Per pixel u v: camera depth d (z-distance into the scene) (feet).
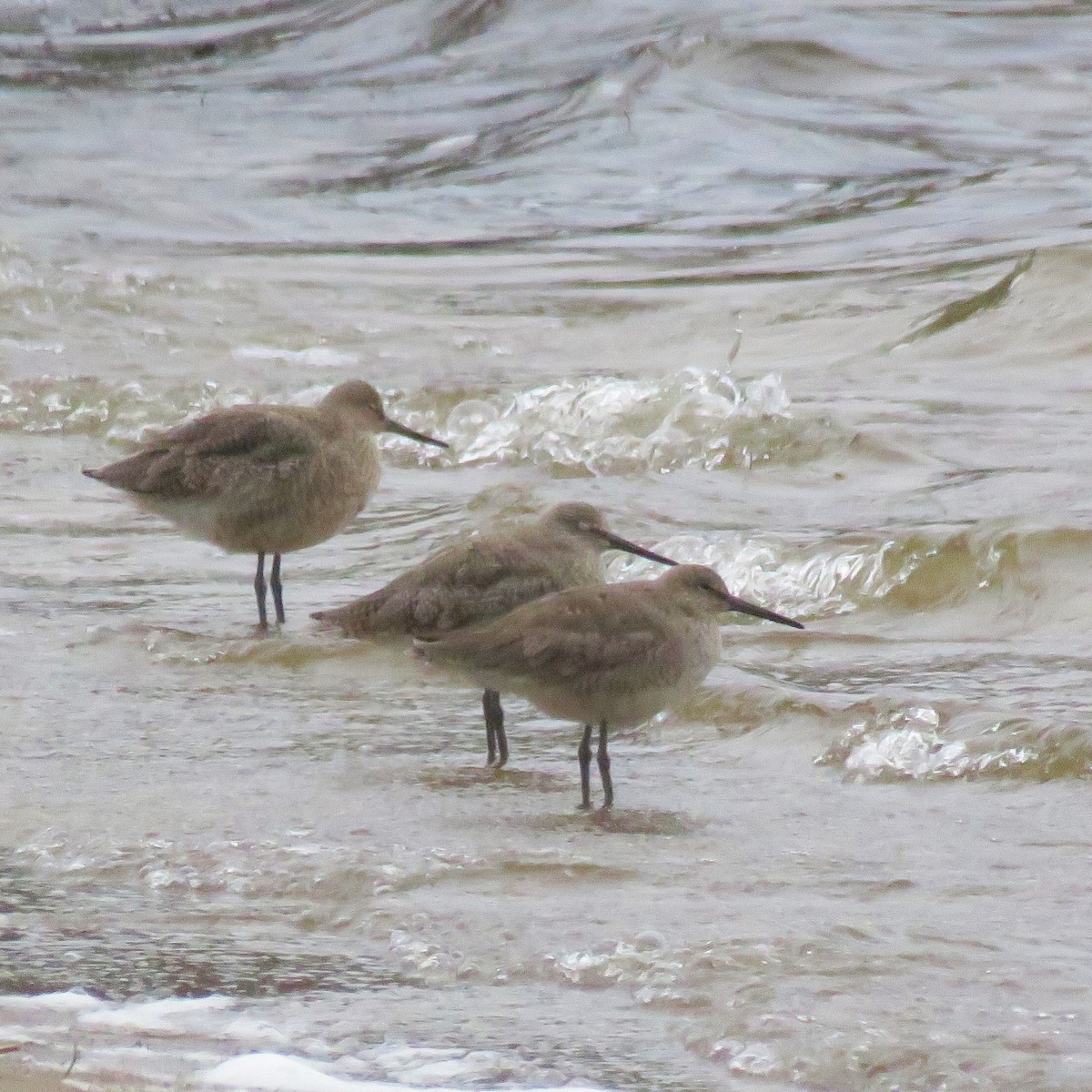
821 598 50.42
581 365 78.79
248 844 33.42
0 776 37.76
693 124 125.08
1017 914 29.99
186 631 47.98
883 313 83.92
